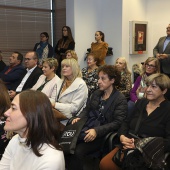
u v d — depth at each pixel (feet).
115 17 19.36
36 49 19.17
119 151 6.48
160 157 5.80
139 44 20.04
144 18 20.77
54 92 10.35
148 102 7.36
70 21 19.51
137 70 16.08
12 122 3.52
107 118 7.98
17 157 3.86
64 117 8.91
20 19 19.40
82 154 7.17
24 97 3.56
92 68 12.98
